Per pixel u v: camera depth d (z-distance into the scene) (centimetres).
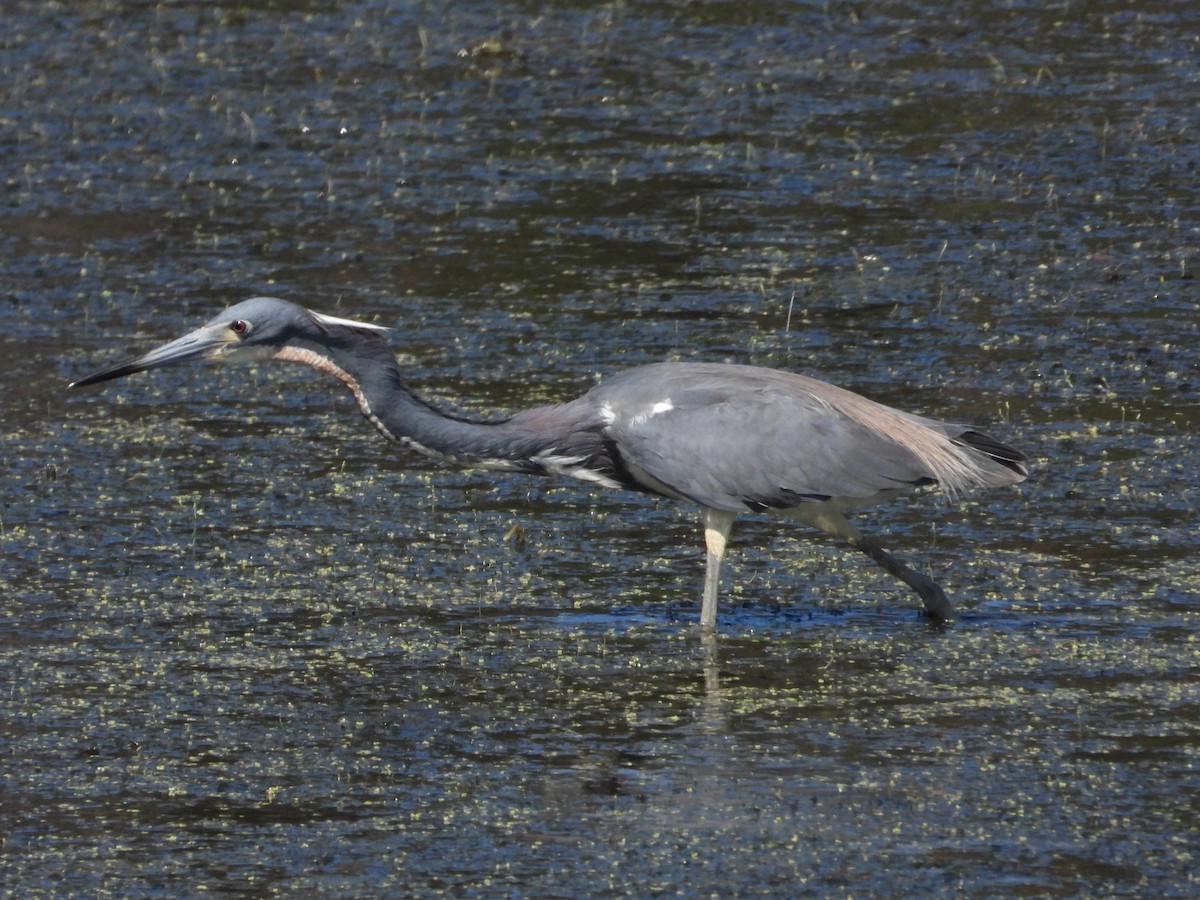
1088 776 1012
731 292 1947
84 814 991
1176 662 1167
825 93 2608
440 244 2122
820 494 1229
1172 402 1631
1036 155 2334
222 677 1166
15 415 1666
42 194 2322
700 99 2611
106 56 2892
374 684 1156
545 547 1390
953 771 1022
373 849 947
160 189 2339
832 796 995
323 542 1393
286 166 2412
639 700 1129
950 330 1820
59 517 1438
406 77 2759
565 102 2623
